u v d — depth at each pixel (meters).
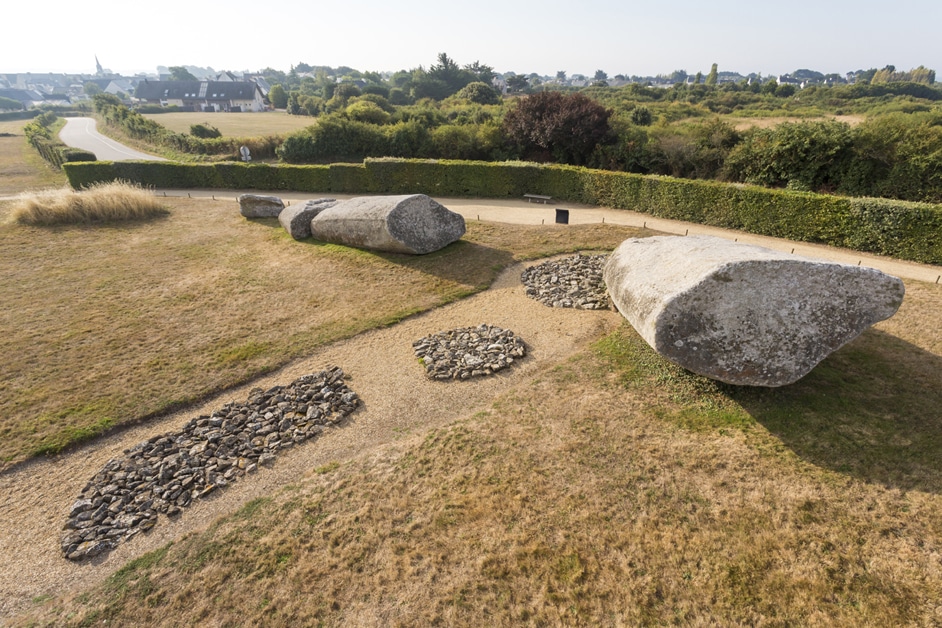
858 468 6.84
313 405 8.79
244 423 8.34
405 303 12.90
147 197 22.14
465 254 16.08
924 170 18.91
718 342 7.33
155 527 6.48
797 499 6.40
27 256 16.61
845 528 5.96
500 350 10.34
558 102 30.66
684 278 7.78
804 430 7.58
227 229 19.95
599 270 14.43
